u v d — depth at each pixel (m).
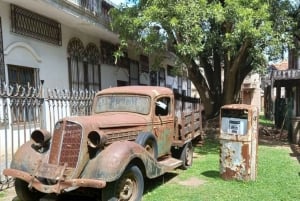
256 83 37.91
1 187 7.02
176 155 8.73
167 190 6.89
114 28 13.02
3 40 10.12
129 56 19.91
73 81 13.90
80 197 6.48
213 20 11.64
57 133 5.64
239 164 7.37
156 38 11.67
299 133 13.48
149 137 6.80
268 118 28.19
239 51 12.74
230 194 6.58
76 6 12.14
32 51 11.34
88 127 5.59
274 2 11.99
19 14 10.77
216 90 17.91
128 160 5.55
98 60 16.16
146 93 7.50
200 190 6.87
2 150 9.65
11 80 10.52
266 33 10.80
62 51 13.23
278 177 7.80
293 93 19.72
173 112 8.34
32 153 5.88
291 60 23.34
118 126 6.28
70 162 5.42
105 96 7.80
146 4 11.85
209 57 18.38
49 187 5.28
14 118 10.05
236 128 7.38
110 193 5.39
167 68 27.45
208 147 12.35
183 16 10.76
